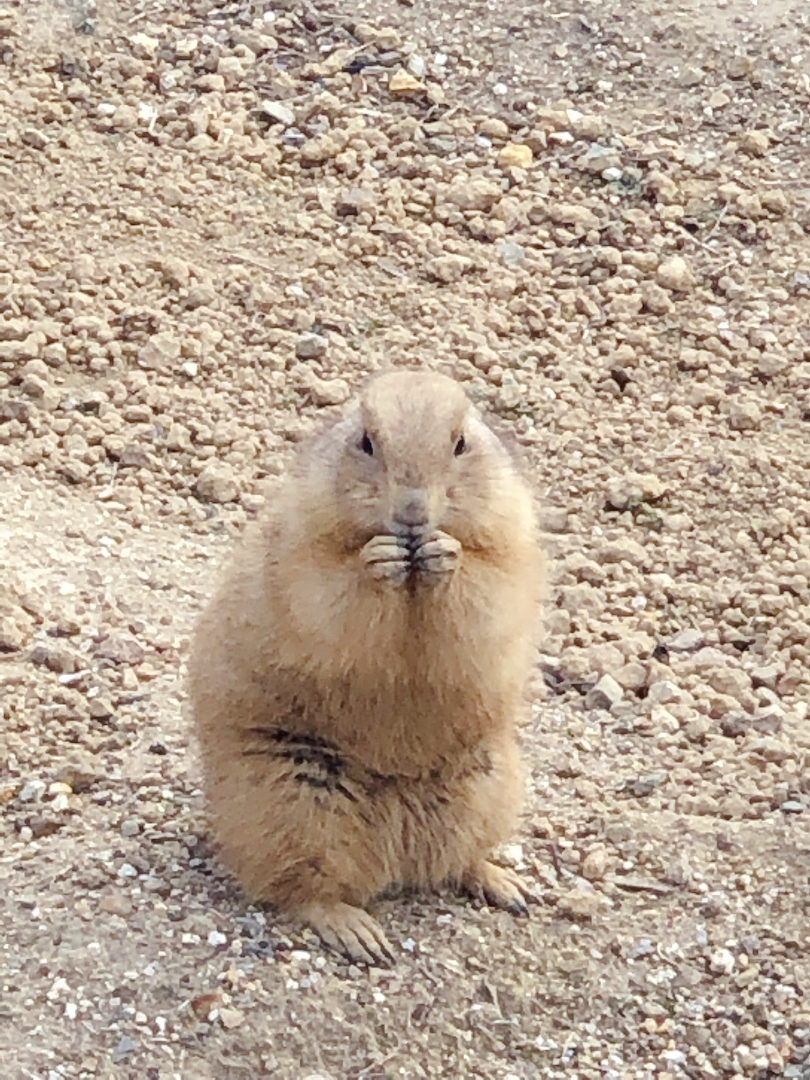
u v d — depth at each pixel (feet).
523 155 6.56
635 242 6.34
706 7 7.11
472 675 4.00
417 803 4.18
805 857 4.48
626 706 4.93
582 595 5.23
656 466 5.70
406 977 4.12
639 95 6.81
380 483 3.92
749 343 6.09
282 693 4.06
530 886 4.37
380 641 3.95
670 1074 4.08
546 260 6.29
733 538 5.50
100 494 5.52
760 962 4.26
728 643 5.19
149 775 4.58
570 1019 4.13
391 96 6.73
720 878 4.44
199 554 5.37
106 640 4.96
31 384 5.74
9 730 4.68
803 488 5.65
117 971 4.07
